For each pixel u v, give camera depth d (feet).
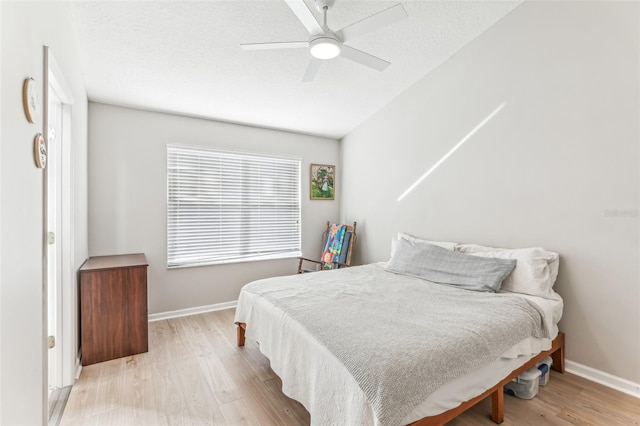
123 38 7.64
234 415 5.96
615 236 6.96
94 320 7.90
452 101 10.21
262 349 7.00
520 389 6.51
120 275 8.18
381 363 4.31
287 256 13.89
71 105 6.92
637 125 6.63
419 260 9.52
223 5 7.02
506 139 8.87
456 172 10.16
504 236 8.95
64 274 6.88
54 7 5.08
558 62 7.80
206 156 11.98
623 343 6.84
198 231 11.84
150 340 9.27
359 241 14.24
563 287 7.77
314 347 5.21
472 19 8.76
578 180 7.50
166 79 9.31
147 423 5.71
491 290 7.69
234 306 12.49
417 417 4.30
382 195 12.98
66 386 6.86
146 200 10.76
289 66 9.43
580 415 5.96
